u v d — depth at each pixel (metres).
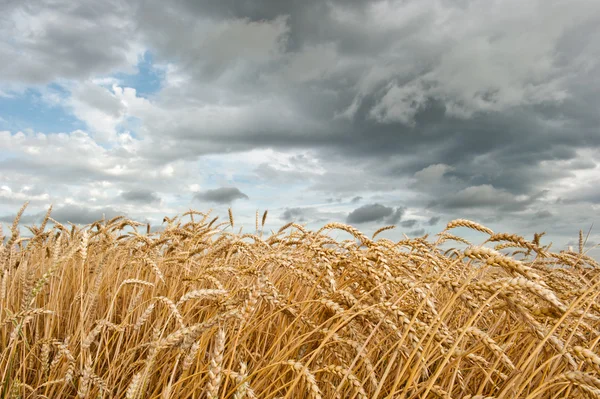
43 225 6.17
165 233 6.55
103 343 4.46
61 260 3.08
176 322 4.45
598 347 3.09
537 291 1.96
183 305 4.71
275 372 3.34
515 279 2.05
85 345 3.21
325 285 3.41
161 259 5.50
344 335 3.55
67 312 5.23
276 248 5.28
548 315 2.15
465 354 2.46
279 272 4.96
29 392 3.59
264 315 3.99
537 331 2.18
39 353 4.29
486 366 2.78
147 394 3.76
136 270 5.91
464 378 3.48
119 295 5.78
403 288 2.72
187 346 2.21
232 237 6.58
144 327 4.67
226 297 3.49
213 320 2.20
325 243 4.70
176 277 5.38
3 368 3.75
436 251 4.69
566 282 4.20
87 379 3.07
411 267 3.50
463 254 2.36
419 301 2.94
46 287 5.65
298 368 2.43
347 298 2.90
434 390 2.44
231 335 3.45
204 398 3.53
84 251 3.21
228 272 4.19
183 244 6.68
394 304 2.53
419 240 4.50
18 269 5.21
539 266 4.91
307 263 3.69
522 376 2.48
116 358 3.83
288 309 3.16
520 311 2.23
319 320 3.77
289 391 2.42
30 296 3.00
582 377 1.89
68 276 5.73
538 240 5.20
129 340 4.44
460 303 3.71
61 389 3.51
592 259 5.26
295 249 4.83
